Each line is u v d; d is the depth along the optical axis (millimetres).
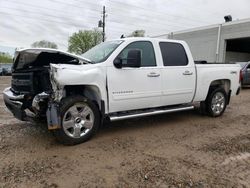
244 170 3592
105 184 3154
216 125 5918
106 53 4934
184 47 5895
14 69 4918
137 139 4805
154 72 5254
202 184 3180
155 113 5375
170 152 4188
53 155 3994
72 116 4402
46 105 4422
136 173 3434
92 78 4445
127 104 4992
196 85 6035
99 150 4223
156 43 5418
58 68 4082
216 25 26391
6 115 6570
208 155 4090
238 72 7074
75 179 3266
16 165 3629
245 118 6707
